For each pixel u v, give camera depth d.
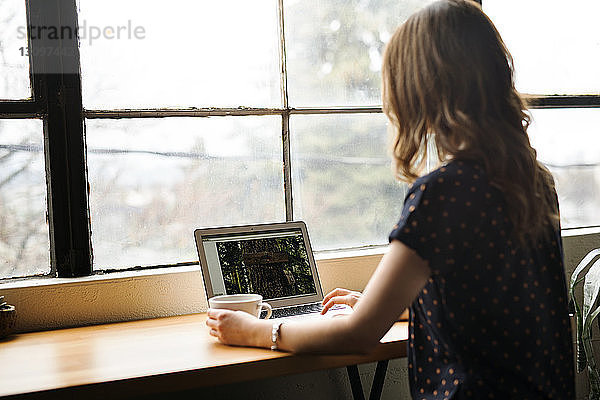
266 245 1.96
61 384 1.31
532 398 1.21
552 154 2.52
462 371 1.21
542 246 1.26
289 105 2.16
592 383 2.03
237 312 1.58
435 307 1.22
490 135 1.21
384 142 2.29
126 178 1.97
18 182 1.88
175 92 2.02
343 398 2.23
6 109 1.85
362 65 2.25
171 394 2.02
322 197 2.21
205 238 1.88
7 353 1.58
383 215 2.30
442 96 1.24
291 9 2.15
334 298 1.79
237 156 2.10
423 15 1.30
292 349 1.43
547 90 2.51
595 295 2.01
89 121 1.93
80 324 1.88
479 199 1.18
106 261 1.96
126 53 1.97
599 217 2.61
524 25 2.46
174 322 1.88
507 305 1.20
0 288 1.81
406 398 2.33
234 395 2.09
